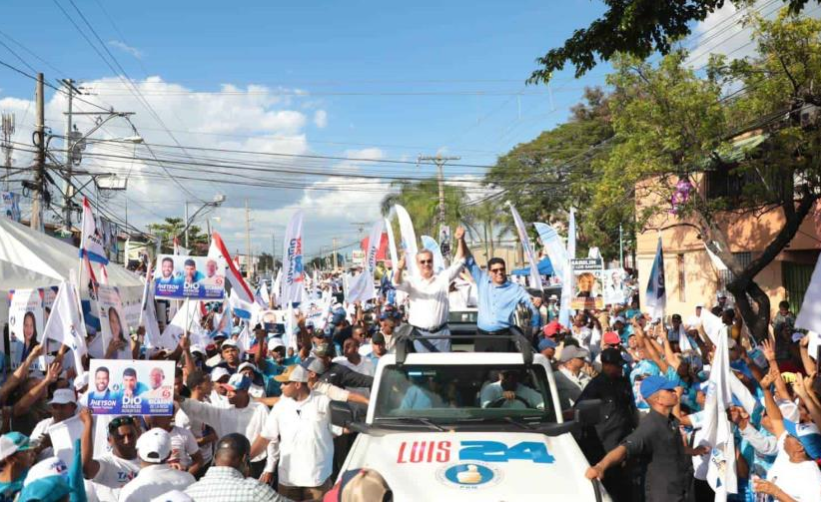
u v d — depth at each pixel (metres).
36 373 8.61
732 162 17.52
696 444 7.55
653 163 17.14
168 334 11.81
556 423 6.37
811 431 6.34
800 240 19.52
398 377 6.75
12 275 12.39
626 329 15.23
